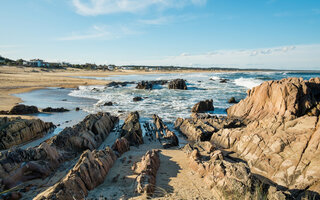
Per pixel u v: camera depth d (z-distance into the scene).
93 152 9.77
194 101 31.91
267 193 6.18
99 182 7.91
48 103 29.55
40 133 15.32
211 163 8.53
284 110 15.43
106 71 148.88
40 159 9.45
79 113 23.53
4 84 47.56
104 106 28.16
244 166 7.17
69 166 10.24
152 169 8.59
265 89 17.75
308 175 7.23
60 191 6.18
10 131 13.08
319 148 7.68
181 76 103.38
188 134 16.23
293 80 17.41
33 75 72.75
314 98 15.62
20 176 8.13
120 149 12.01
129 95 38.97
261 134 10.57
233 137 12.51
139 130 15.57
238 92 40.81
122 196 6.79
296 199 6.64
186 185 7.58
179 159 10.70
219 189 6.57
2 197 6.92
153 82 60.59
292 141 8.80
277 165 8.44
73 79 67.88
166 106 28.28
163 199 6.48
